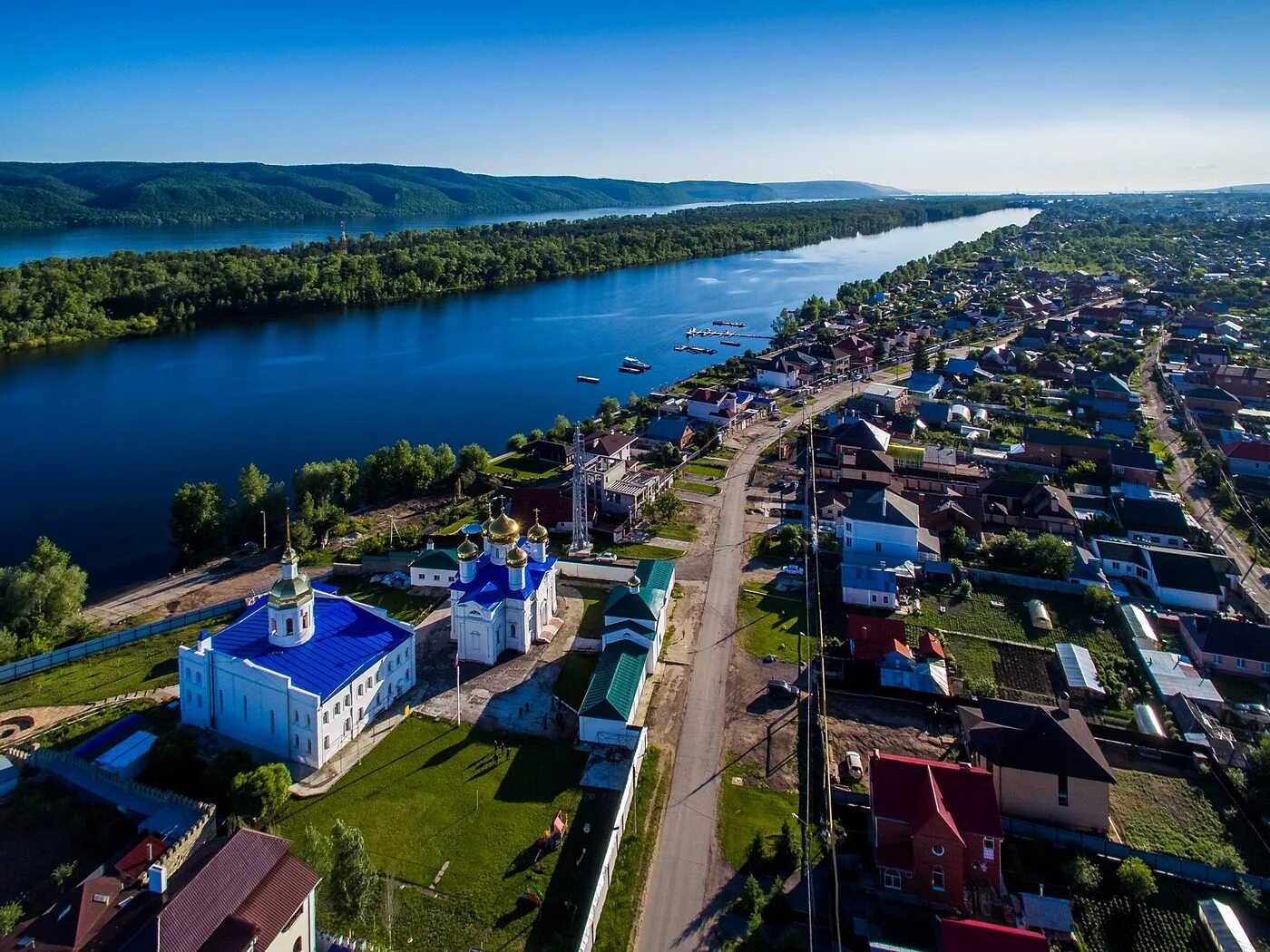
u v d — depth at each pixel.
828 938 55.62
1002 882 59.12
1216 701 81.06
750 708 81.69
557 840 64.00
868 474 141.88
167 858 58.25
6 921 53.31
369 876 56.00
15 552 122.31
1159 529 120.38
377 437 178.25
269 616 78.19
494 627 89.44
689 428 169.25
